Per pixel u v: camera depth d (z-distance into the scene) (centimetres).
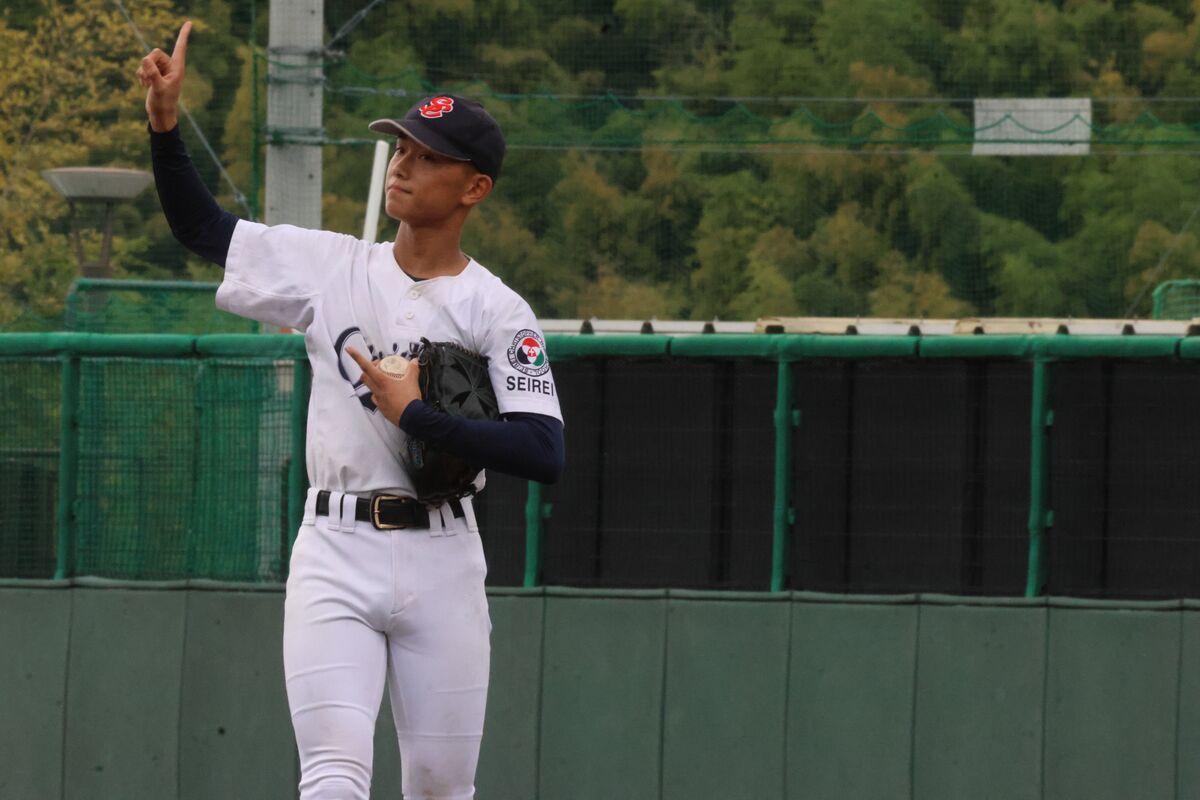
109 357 2495
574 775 2378
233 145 8369
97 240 6812
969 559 2347
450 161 1494
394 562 1497
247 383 2475
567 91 11119
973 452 2350
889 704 2328
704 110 11350
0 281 6538
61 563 2469
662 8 11406
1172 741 2273
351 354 1452
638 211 10912
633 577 2408
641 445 2414
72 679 2434
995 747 2306
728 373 2397
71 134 6975
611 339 2409
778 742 2345
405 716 1540
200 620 2428
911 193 11075
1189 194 11119
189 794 2414
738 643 2361
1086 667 2292
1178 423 2303
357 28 10912
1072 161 11338
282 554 2462
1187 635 2273
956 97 11444
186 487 2488
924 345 2353
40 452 2484
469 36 11081
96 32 6906
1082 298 10950
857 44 11488
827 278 10894
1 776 2433
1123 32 11375
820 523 2380
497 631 2397
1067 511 2327
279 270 1532
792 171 11188
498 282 1545
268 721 2406
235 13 8650
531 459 1484
